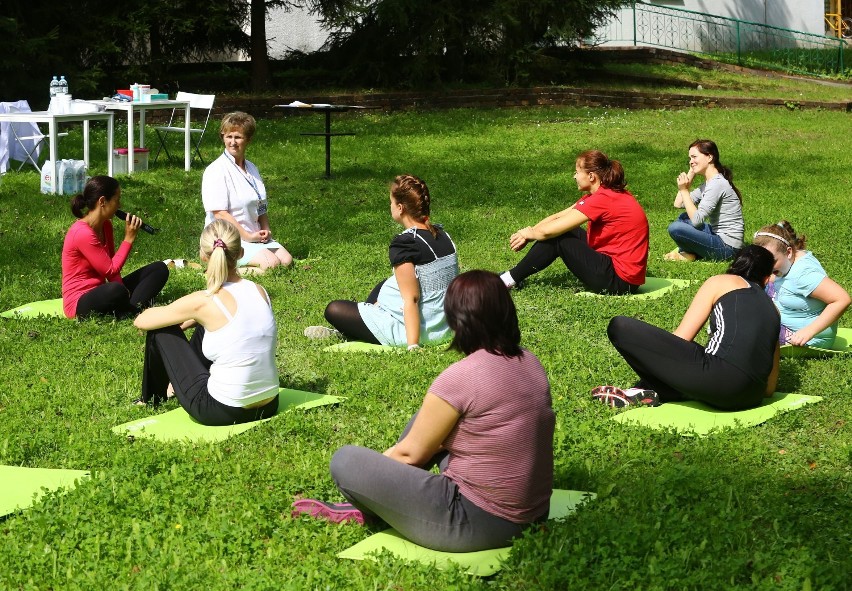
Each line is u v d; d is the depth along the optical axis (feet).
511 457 12.64
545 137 60.29
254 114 67.82
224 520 13.67
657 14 99.14
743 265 18.49
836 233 34.91
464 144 57.98
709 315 18.42
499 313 12.66
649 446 16.56
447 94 73.87
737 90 82.02
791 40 104.12
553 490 14.79
